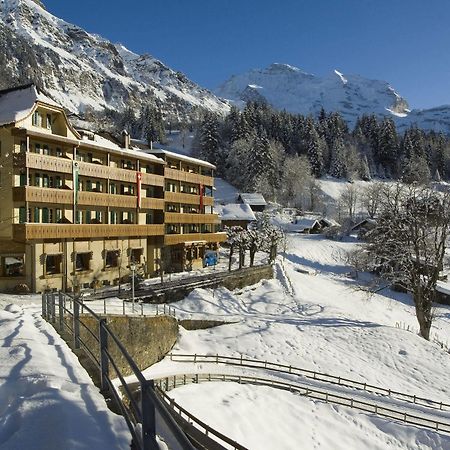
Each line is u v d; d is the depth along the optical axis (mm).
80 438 4668
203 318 34781
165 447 3994
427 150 152875
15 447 4527
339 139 147500
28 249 32281
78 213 36781
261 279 49406
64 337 10758
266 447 20953
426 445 22672
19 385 6680
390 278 41281
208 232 57812
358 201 116250
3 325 12078
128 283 39188
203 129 124375
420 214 38094
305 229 92125
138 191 42500
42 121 34188
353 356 32188
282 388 26562
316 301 45781
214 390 25016
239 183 115688
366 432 23406
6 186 31406
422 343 34594
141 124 164750
